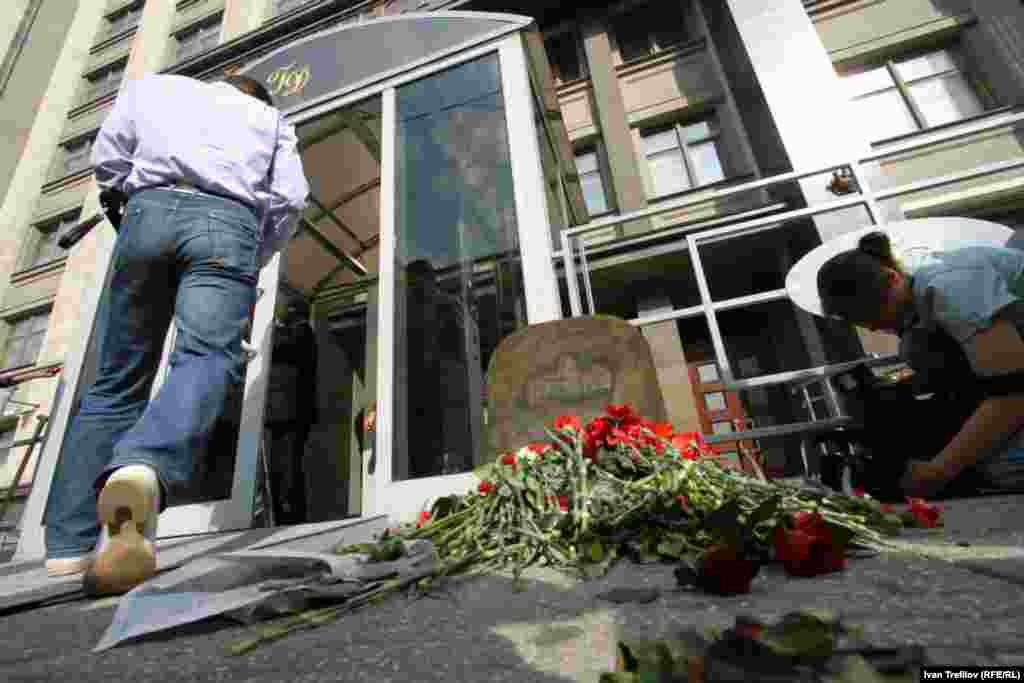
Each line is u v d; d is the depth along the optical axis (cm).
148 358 131
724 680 29
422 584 77
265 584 76
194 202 123
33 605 83
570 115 754
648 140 710
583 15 805
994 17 543
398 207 263
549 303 216
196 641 60
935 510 83
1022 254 115
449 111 275
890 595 50
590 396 178
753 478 102
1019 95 509
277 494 288
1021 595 46
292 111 320
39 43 1102
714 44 695
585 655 44
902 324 131
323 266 419
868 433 132
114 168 134
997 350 105
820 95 530
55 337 775
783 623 33
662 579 69
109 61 1123
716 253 571
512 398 186
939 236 169
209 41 1076
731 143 657
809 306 191
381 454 212
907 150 218
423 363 228
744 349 608
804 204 497
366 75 306
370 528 161
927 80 566
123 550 91
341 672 46
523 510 100
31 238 933
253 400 242
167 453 97
